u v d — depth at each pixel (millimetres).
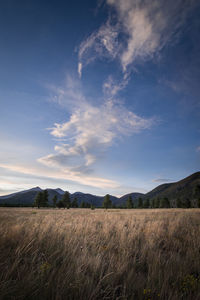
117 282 2338
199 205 62844
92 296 1883
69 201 72188
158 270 2584
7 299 1764
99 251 3506
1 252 2727
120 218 9961
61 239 3791
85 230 5281
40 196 70750
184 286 2197
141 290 2092
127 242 4070
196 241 4289
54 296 1831
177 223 7000
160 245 4391
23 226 4590
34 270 2217
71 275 2184
